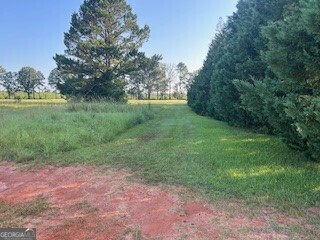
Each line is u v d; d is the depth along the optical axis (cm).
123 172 561
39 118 1098
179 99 7400
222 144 809
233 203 393
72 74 2927
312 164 571
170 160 635
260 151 700
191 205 389
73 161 662
